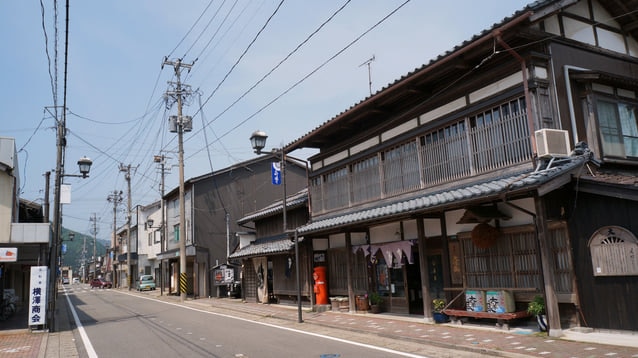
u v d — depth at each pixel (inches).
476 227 477.7
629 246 370.0
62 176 759.7
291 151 800.3
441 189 525.0
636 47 547.2
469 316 484.7
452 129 518.3
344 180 716.7
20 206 1127.0
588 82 457.7
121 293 1861.5
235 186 1408.7
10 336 636.7
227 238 1349.7
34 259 883.4
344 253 758.5
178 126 1296.8
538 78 432.1
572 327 409.4
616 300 378.9
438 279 575.2
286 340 498.9
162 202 1659.7
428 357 374.9
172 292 1565.0
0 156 691.4
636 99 499.5
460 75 506.6
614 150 459.5
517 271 453.7
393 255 617.9
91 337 601.9
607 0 511.8
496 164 459.8
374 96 564.4
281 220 1003.3
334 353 410.9
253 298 1068.5
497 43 422.0
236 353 428.1
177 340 530.0
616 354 321.1
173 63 1278.3
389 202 609.6
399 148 600.1
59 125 743.7
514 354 350.6
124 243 2726.4
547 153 398.6
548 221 418.6
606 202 388.2
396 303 639.1
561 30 470.0
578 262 406.9
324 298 777.6
